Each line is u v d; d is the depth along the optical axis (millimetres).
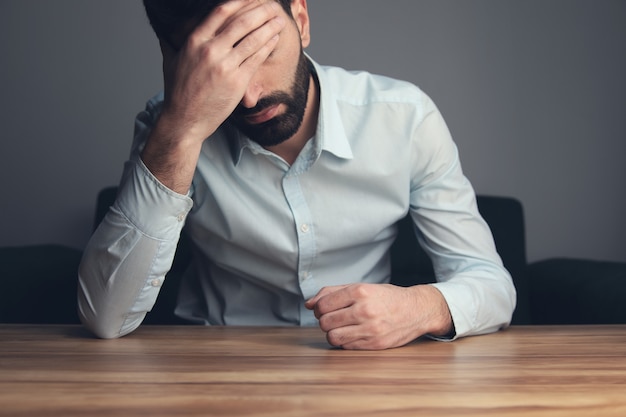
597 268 2098
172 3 1124
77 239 2760
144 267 1182
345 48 2703
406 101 1470
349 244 1485
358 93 1502
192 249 1628
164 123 1158
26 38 2744
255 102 1162
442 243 1478
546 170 2756
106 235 1192
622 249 2773
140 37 2727
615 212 2773
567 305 2025
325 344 1029
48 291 2000
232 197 1420
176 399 646
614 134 2771
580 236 2766
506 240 2227
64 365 833
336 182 1445
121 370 795
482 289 1214
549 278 2184
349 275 1527
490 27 2730
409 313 1049
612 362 866
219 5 1115
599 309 1854
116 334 1157
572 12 2754
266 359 883
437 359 896
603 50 2762
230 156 1430
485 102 2732
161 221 1186
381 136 1459
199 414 593
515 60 2738
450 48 2719
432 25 2713
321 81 1388
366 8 2705
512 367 829
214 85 1119
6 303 1882
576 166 2762
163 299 2143
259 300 1572
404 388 700
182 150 1167
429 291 1128
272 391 682
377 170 1445
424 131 1470
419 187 1518
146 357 896
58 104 2748
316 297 1054
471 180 2736
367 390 689
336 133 1406
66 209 2760
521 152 2746
